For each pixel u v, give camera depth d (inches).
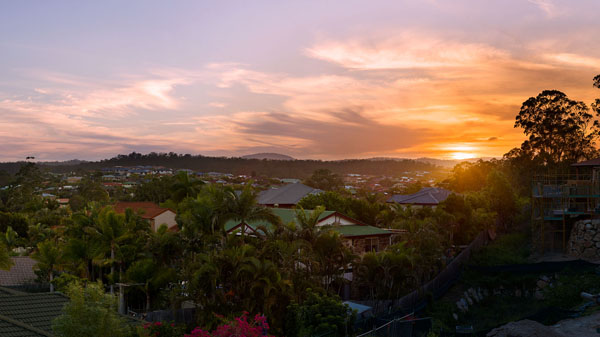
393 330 1043.3
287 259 1342.3
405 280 1465.3
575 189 1656.0
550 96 3213.6
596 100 3061.0
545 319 1125.1
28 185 6540.4
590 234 1529.3
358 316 1199.6
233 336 642.8
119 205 3474.4
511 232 2461.9
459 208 2223.2
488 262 1765.5
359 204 2487.7
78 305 618.2
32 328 728.3
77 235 1957.4
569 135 3144.7
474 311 1419.8
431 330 1132.5
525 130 3329.2
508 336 900.6
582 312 1119.0
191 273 1369.3
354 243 1774.1
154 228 3142.2
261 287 1244.5
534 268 1512.1
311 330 1031.0
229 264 1291.8
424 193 2992.1
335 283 1514.5
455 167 4399.6
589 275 1355.8
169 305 1583.4
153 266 1633.9
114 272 1839.3
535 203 1818.4
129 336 732.0
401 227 1859.0
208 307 1259.8
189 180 2449.6
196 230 1599.4
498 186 2669.8
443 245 1963.6
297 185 3344.0
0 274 2181.3
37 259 2053.4
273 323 1204.5
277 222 1488.7
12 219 3668.8
